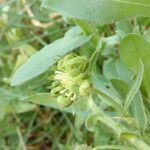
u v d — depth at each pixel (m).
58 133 0.16
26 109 0.16
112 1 0.09
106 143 0.13
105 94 0.09
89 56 0.10
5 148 0.16
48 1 0.09
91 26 0.10
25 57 0.16
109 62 0.13
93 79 0.10
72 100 0.09
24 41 0.16
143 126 0.10
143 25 0.12
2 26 0.17
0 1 0.18
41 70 0.10
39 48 0.17
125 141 0.10
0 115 0.16
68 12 0.09
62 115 0.15
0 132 0.16
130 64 0.10
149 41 0.11
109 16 0.09
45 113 0.16
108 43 0.12
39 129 0.16
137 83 0.09
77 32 0.10
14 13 0.16
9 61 0.17
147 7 0.09
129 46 0.10
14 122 0.16
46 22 0.16
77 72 0.09
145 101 0.12
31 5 0.16
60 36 0.16
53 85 0.09
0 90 0.16
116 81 0.11
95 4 0.09
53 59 0.10
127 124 0.11
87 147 0.12
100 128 0.13
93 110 0.09
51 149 0.15
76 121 0.12
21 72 0.10
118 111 0.10
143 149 0.09
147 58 0.10
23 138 0.16
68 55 0.09
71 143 0.15
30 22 0.17
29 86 0.15
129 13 0.09
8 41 0.17
